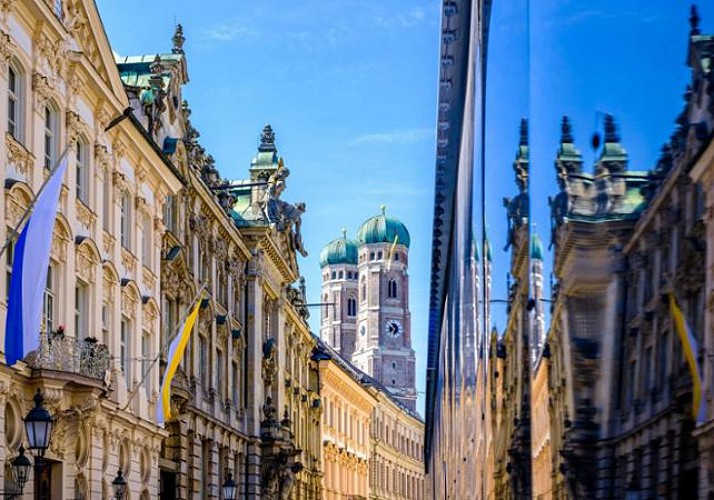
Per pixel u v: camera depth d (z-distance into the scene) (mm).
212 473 72750
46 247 32562
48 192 32719
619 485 5801
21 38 39219
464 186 18422
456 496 23453
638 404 5598
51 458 40750
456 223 23172
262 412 87938
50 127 43031
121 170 51938
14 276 32031
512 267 9508
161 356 59281
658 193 5363
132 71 61844
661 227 5359
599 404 6004
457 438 22453
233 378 82125
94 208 47688
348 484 138875
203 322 71062
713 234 4914
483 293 13195
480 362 14172
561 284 6648
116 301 50531
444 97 21031
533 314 7984
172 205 64250
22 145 39312
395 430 176625
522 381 8961
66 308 43469
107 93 47812
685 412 5109
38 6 39438
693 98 5027
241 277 84562
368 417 154125
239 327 83562
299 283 116625
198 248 70125
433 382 48000
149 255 57375
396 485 176000
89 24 45938
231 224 78062
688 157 5074
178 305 64500
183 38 64812
